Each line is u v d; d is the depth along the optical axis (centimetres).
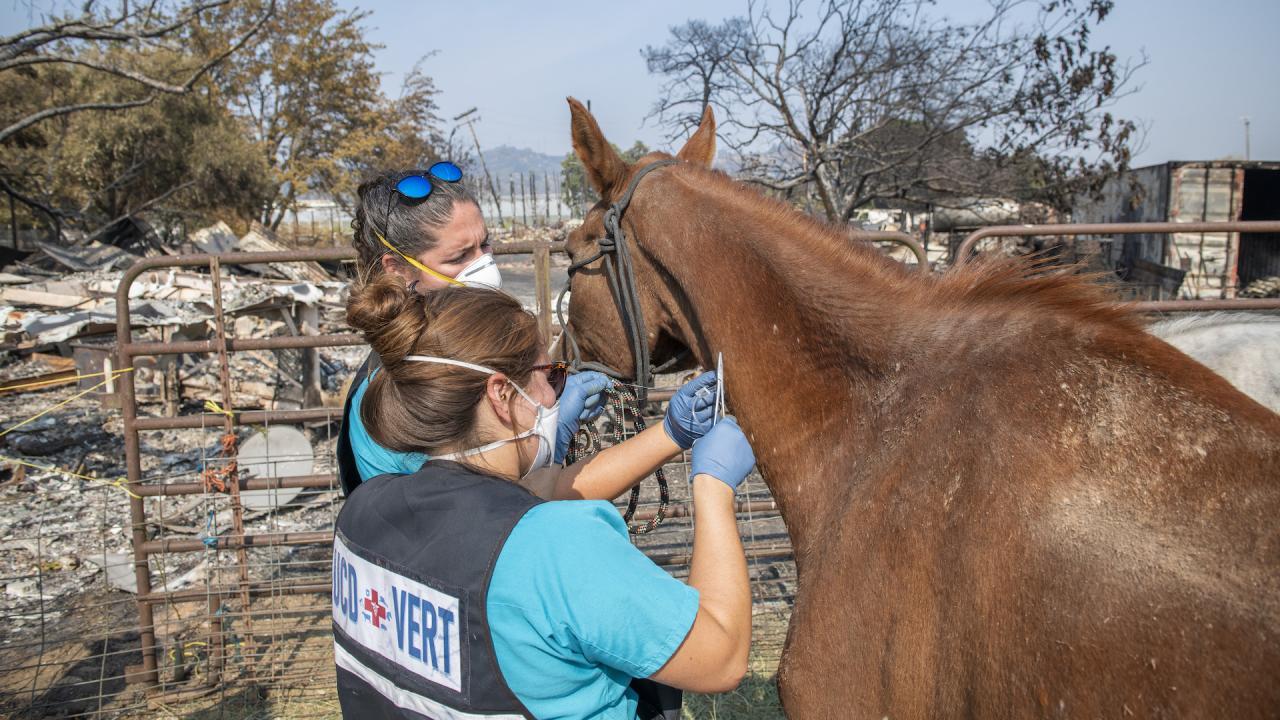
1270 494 98
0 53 1302
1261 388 196
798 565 152
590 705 117
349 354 1195
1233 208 1673
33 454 748
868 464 136
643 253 194
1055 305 130
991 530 111
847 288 151
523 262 2472
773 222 167
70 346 986
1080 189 1213
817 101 1187
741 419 167
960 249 375
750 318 164
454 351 120
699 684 115
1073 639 100
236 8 2969
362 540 127
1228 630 92
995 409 120
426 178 177
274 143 3297
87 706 361
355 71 3325
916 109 1203
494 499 119
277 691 360
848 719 127
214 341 357
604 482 171
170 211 2523
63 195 2395
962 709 111
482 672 111
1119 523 103
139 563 365
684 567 434
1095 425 111
